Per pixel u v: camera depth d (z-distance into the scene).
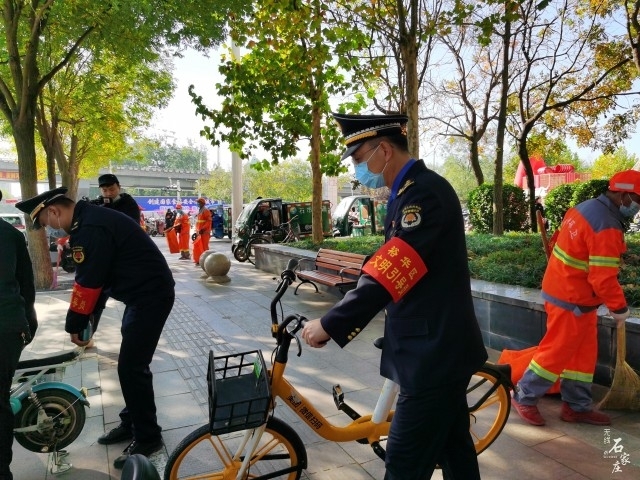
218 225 23.30
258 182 45.03
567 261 3.17
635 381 3.40
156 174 56.16
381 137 1.98
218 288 8.91
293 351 5.05
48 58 11.92
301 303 7.41
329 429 2.39
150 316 2.99
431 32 7.08
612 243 2.99
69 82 13.70
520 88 11.42
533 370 3.32
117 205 5.20
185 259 14.14
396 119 2.00
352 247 9.59
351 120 2.01
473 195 13.48
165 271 3.08
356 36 8.15
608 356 3.79
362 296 1.78
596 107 12.50
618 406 3.46
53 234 4.32
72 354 3.16
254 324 6.28
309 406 2.35
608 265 3.01
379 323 6.18
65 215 2.92
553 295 3.26
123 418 3.35
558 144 14.48
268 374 2.26
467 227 15.73
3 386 2.49
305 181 45.75
